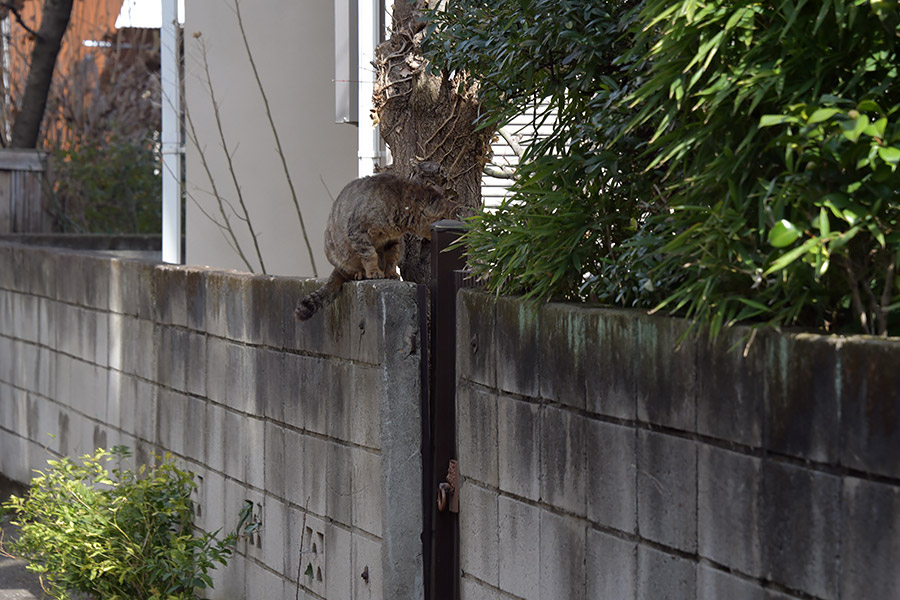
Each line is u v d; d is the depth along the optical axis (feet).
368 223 20.71
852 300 11.39
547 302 15.21
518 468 15.81
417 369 19.10
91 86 79.10
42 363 35.37
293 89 38.42
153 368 27.78
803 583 11.03
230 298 23.93
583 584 14.43
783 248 10.84
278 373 22.17
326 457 20.59
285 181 39.01
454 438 19.11
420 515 19.16
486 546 16.75
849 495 10.48
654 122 13.83
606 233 15.42
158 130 75.10
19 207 50.42
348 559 19.98
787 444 11.18
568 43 15.60
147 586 23.67
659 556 13.07
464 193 24.50
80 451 32.60
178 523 25.80
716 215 11.16
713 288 11.53
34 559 25.27
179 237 45.70
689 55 11.82
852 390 10.42
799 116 10.32
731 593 11.98
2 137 72.69
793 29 10.82
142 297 28.27
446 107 24.11
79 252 33.99
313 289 20.92
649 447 13.19
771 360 11.35
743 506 11.78
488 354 16.52
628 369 13.50
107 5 84.69
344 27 32.55
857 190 10.61
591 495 14.23
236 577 24.00
